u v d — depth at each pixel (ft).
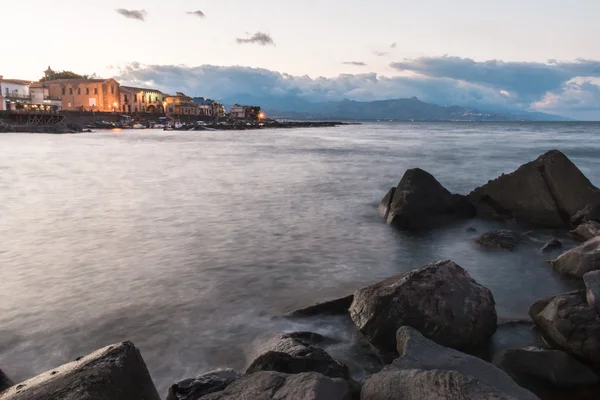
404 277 24.27
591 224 41.65
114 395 12.96
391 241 43.24
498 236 41.42
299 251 39.63
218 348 22.39
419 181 51.62
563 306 21.70
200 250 39.45
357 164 121.29
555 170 48.32
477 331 22.36
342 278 32.76
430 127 588.91
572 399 18.03
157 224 49.49
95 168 106.83
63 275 32.78
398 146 201.46
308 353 18.85
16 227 47.62
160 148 179.42
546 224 47.78
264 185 81.05
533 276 33.12
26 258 36.83
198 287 30.53
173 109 525.75
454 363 17.43
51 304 27.61
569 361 19.38
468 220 51.11
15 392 13.37
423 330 21.95
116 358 14.29
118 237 43.68
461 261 36.94
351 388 17.22
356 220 52.60
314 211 57.77
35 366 20.86
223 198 67.05
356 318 24.39
